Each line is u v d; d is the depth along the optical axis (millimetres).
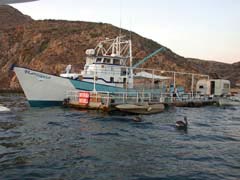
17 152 11547
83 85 30156
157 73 84062
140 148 12852
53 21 112125
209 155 11953
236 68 177750
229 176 9320
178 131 17781
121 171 9539
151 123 20453
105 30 103688
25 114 23734
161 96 32688
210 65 180500
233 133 17969
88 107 26516
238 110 35438
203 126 20672
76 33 100250
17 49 94062
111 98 26359
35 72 28453
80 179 8664
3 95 56094
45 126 18094
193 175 9320
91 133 16094
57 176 8867
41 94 28812
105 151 12117
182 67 100000
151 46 108062
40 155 11195
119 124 19562
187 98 36656
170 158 11328
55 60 85625
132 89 31625
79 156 11203
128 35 105438
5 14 167875
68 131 16531
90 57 31641
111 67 31109
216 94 43344
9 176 8742
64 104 28516
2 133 15547
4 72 84938
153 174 9320
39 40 96812
